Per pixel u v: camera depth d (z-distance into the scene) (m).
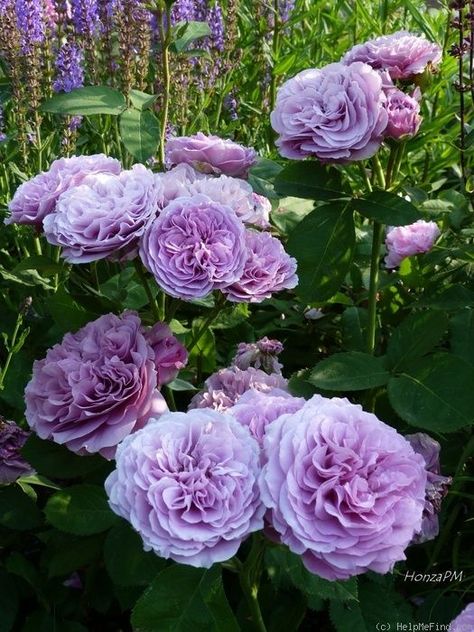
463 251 0.67
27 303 0.62
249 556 0.44
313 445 0.37
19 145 0.84
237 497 0.37
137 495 0.36
